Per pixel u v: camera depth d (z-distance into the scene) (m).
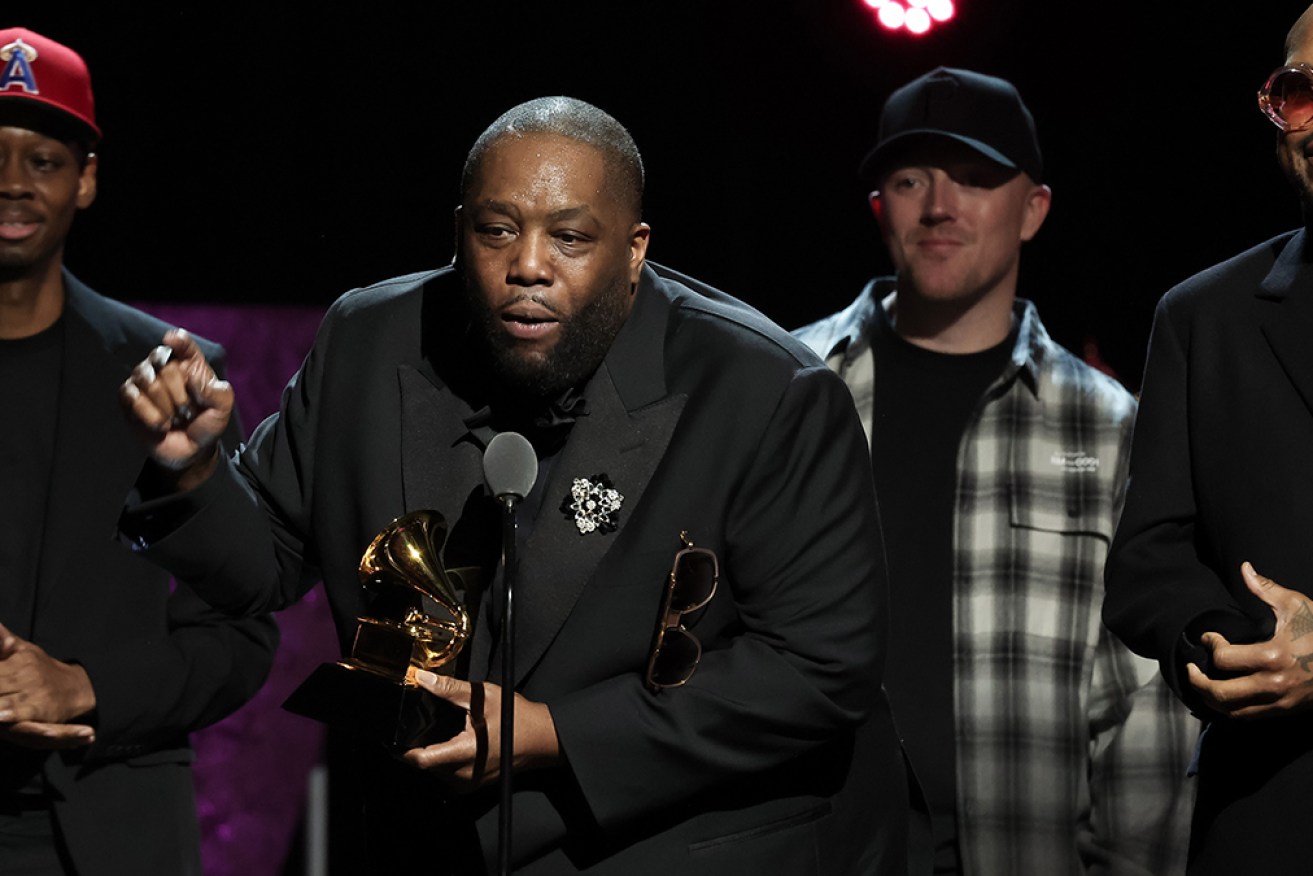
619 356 10.18
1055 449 14.61
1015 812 13.90
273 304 20.97
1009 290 15.34
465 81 21.03
